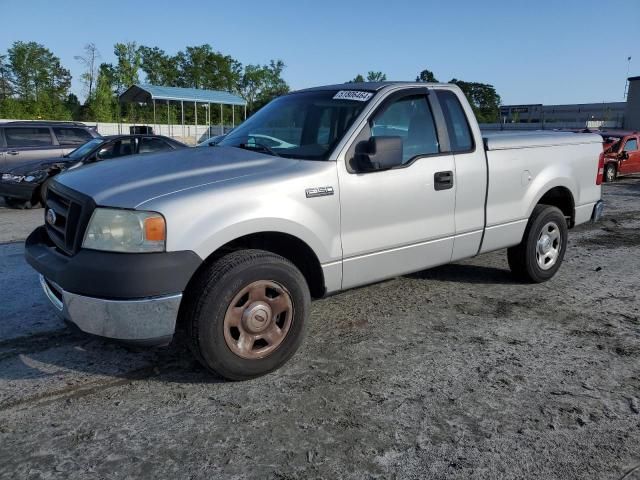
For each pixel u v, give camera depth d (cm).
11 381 354
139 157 402
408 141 430
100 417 313
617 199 1281
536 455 282
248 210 336
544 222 540
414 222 427
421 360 388
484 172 473
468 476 265
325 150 392
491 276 590
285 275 350
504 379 362
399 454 282
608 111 5562
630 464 275
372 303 503
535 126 4241
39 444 287
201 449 284
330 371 371
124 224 309
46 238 382
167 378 359
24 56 7888
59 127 1359
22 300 506
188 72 8394
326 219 374
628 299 525
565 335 436
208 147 428
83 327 317
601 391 347
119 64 5972
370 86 437
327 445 289
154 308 309
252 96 8906
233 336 342
